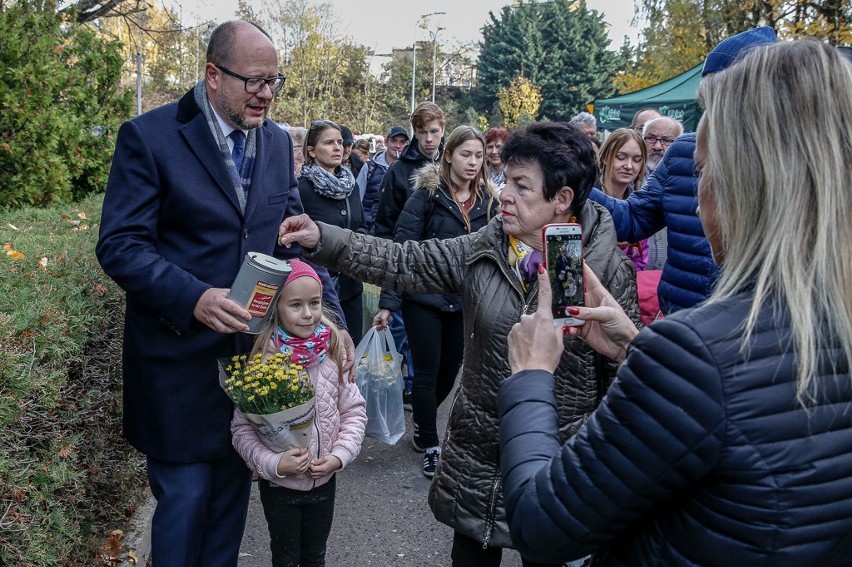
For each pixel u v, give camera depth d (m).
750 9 16.03
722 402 1.18
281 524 3.02
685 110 12.07
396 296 4.90
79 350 2.90
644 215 3.69
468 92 67.12
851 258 1.22
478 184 4.80
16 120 5.89
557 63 61.38
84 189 7.18
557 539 1.33
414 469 4.96
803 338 1.18
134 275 2.56
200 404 2.77
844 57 1.29
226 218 2.75
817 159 1.23
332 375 3.04
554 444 1.46
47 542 2.48
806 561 1.17
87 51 7.39
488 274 2.48
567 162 2.34
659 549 1.28
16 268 3.26
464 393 2.53
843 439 1.21
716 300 1.27
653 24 20.47
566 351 2.42
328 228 2.73
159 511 2.77
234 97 2.67
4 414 2.26
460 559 2.60
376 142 16.61
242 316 2.52
